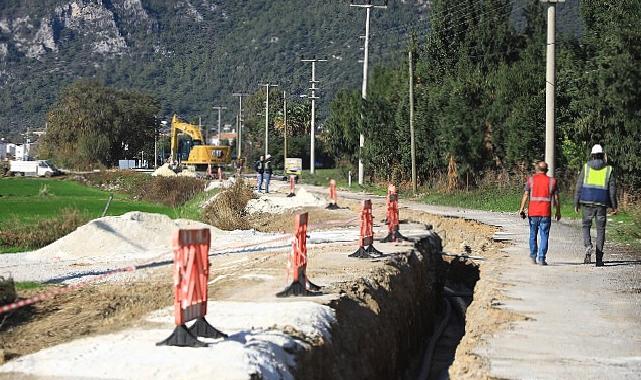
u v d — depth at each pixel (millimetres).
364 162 66750
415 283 20094
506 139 49875
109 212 45031
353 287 15312
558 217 20734
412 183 58875
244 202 44531
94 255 23891
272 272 17719
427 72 64812
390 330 15258
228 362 9250
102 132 138375
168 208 51594
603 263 20547
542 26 62062
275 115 140000
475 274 25812
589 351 11727
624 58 35469
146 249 25062
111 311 14523
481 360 11281
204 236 10641
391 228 24531
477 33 61969
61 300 15758
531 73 49688
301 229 14352
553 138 33312
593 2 43219
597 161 20031
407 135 61750
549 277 18234
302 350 10430
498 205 45000
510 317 13953
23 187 76375
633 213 31422
